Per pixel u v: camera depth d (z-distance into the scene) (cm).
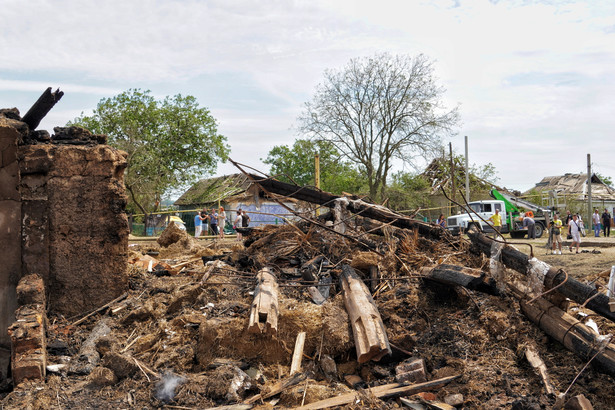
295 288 810
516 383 566
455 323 698
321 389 575
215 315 743
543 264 670
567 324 608
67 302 831
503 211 2448
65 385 629
